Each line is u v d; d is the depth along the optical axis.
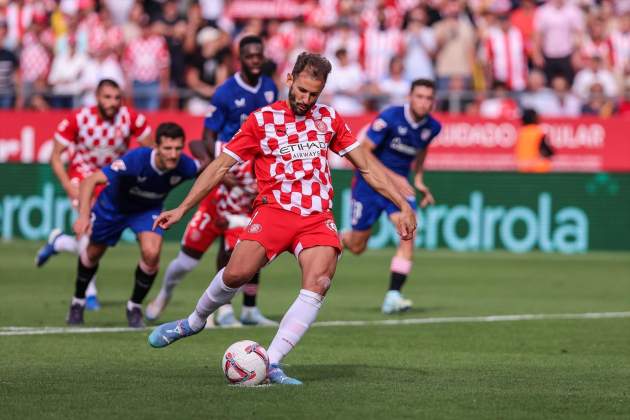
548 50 66.44
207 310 20.91
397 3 68.56
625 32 68.31
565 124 59.62
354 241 35.31
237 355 20.08
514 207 57.50
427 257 54.41
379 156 35.12
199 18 64.88
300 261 20.39
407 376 21.78
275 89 31.94
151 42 63.75
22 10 68.44
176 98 63.16
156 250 28.61
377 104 62.97
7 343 26.17
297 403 18.50
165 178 28.70
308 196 20.31
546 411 18.23
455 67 64.69
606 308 35.75
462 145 59.44
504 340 27.94
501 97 60.56
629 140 59.22
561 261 53.22
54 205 58.66
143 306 35.34
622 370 23.09
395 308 33.59
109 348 25.50
